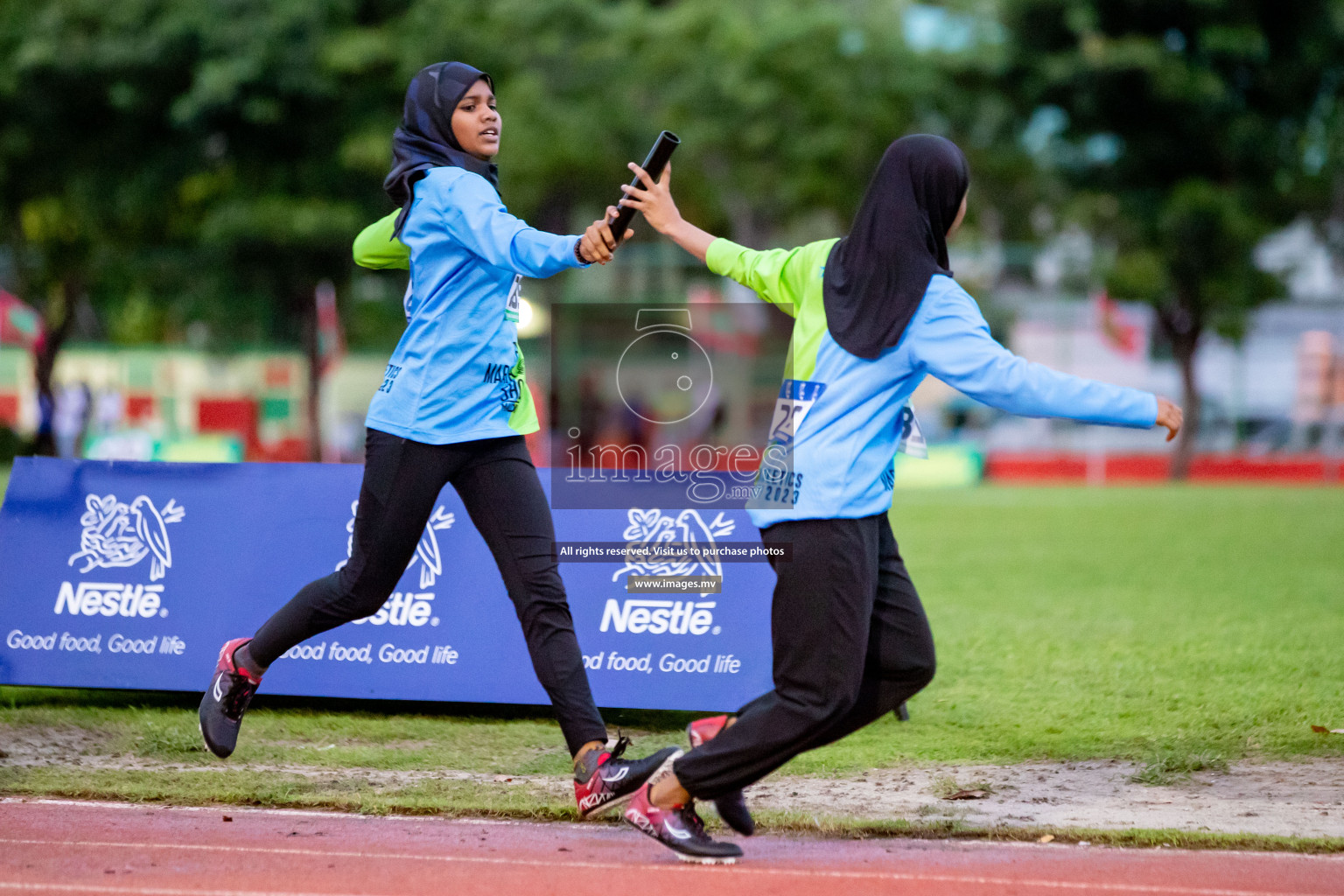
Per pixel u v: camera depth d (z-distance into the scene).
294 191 60.44
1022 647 19.14
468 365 10.78
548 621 10.95
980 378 9.16
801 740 9.61
